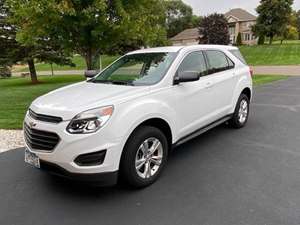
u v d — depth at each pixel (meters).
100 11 9.41
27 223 2.99
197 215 3.04
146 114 3.55
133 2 10.29
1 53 21.22
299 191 3.46
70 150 3.11
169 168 4.21
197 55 4.79
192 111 4.44
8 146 5.39
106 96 3.49
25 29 10.41
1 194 3.60
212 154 4.73
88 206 3.28
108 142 3.17
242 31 71.12
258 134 5.74
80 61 50.09
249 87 6.21
